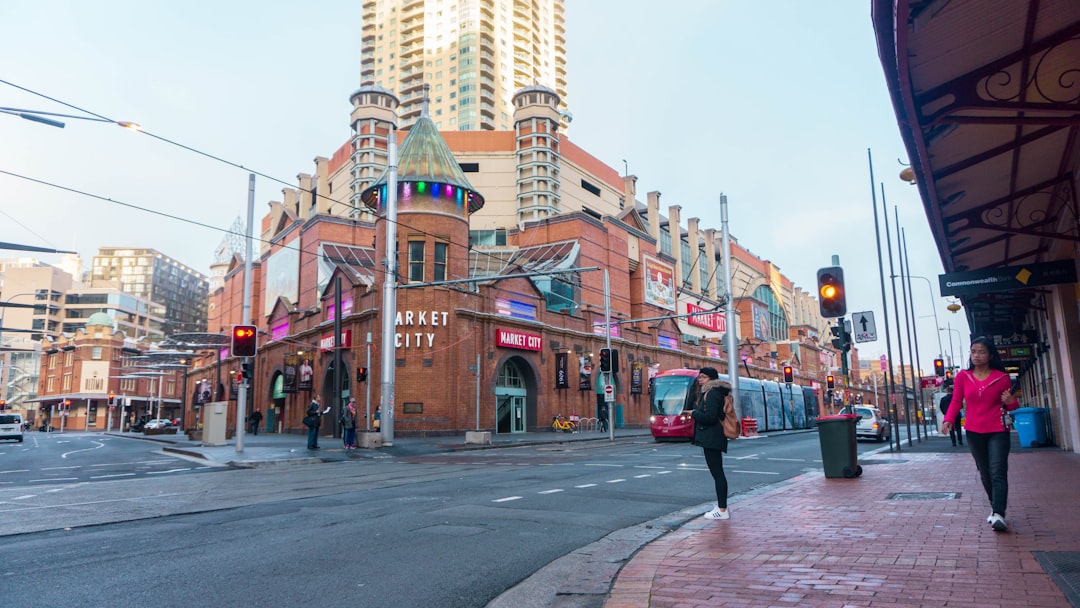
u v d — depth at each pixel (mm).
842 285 11461
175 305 160375
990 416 6816
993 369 6957
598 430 44562
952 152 8406
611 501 10281
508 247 56688
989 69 6582
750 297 78562
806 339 93250
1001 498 6547
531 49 127875
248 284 22766
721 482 8078
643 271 57562
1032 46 6324
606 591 5172
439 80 119438
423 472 15742
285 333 47188
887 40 6059
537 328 41344
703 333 68875
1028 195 10680
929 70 6516
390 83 124312
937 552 5746
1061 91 7457
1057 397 17578
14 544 7117
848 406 12938
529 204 69688
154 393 104625
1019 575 4863
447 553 6621
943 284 12930
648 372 52188
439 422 33938
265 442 28766
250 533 7691
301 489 12297
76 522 8594
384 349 25109
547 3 135875
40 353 112938
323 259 48125
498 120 119625
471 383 35719
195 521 8609
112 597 5086
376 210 39000
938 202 10078
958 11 5641
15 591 5230
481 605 4938
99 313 100062
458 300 35625
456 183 36156
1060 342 16328
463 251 36625
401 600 5023
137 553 6629
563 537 7449
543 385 41281
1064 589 4352
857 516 7871
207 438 25500
